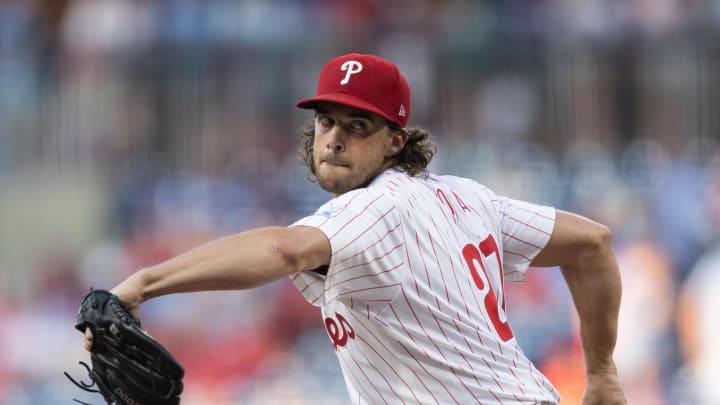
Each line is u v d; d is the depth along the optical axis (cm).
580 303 1277
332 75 1138
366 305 1055
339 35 3688
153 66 3650
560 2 3750
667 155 3550
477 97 3672
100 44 3672
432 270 1070
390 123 1145
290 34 3678
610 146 3622
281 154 3588
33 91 3641
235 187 3528
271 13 3688
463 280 1099
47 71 3666
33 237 3512
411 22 3734
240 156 3588
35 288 3434
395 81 1141
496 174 3538
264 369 3152
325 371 3147
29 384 3250
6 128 3606
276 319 3198
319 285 1083
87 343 909
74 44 3688
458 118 3653
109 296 898
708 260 3247
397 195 1077
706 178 3447
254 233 945
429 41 3706
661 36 3653
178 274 904
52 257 3491
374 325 1067
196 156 3609
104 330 892
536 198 3512
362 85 1122
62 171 3597
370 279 1022
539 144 3634
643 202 3422
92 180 3584
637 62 3653
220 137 3619
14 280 3444
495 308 1137
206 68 3644
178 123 3631
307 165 1327
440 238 1089
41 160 3603
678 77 3628
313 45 3672
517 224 1214
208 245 927
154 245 3488
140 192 3538
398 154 1175
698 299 3186
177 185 3544
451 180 1205
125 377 912
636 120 3647
